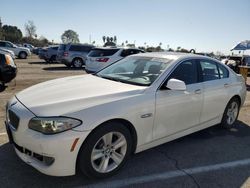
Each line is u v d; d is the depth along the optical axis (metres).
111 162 3.48
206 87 4.64
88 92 3.51
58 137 2.91
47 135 2.92
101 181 3.36
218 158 4.19
